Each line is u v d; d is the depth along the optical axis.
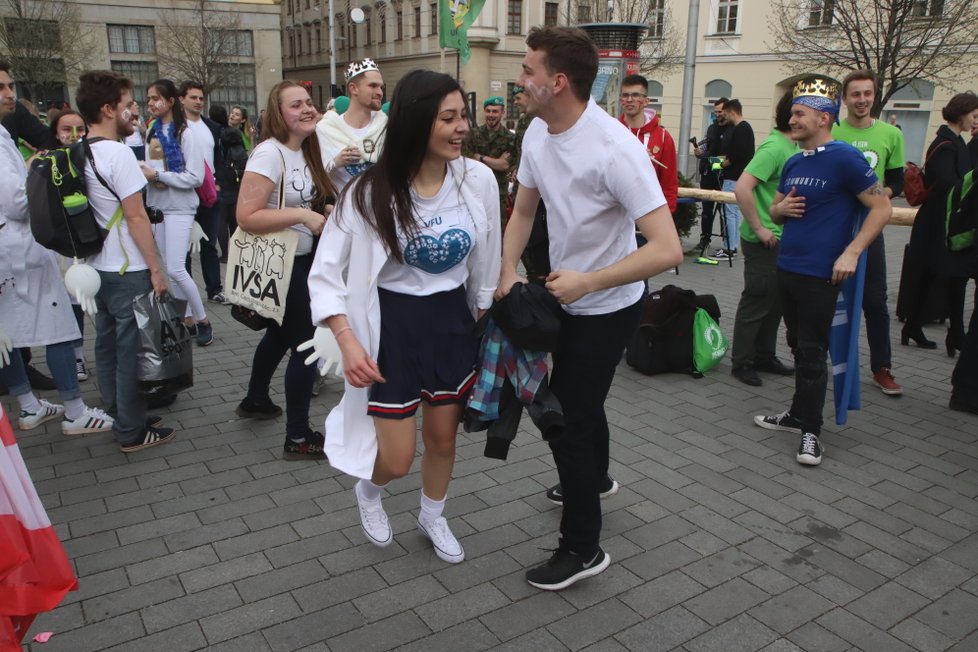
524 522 3.29
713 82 26.72
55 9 30.09
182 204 5.53
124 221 3.70
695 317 5.13
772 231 4.83
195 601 2.71
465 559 3.00
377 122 4.29
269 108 3.60
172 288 5.62
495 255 2.70
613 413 4.51
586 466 2.71
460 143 2.42
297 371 3.72
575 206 2.50
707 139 10.02
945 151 5.24
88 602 2.69
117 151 3.59
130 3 36.25
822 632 2.58
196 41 35.94
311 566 2.94
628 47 8.63
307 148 3.75
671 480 3.67
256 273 3.67
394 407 2.59
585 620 2.64
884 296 4.80
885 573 2.92
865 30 17.36
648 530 3.22
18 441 4.05
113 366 4.18
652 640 2.54
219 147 8.80
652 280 8.36
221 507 3.37
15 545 1.93
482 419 2.60
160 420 4.24
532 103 2.43
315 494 3.50
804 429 3.88
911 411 4.60
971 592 2.80
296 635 2.54
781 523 3.28
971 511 3.40
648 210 2.32
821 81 3.59
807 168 3.69
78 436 4.12
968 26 16.97
